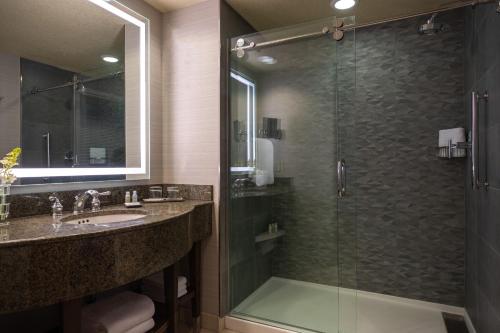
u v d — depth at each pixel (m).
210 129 2.08
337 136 2.25
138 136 2.08
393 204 2.43
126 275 1.20
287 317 2.09
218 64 2.06
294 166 2.39
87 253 1.09
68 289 1.05
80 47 1.76
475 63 1.83
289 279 2.43
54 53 1.63
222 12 2.08
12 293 0.96
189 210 1.66
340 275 2.29
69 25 1.70
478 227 1.80
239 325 2.05
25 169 1.48
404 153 2.40
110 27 1.91
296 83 2.29
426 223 2.34
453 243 2.26
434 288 2.31
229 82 2.14
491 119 1.50
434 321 2.12
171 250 1.43
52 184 1.57
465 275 2.20
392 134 2.43
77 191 1.67
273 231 2.48
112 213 1.66
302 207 2.40
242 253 2.30
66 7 1.69
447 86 2.26
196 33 2.13
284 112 2.35
